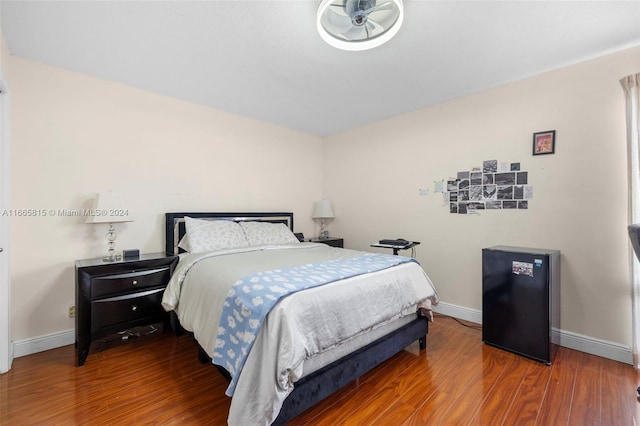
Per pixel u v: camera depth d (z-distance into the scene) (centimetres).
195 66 232
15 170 216
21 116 219
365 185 388
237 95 291
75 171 242
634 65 205
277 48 206
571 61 224
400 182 348
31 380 184
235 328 150
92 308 211
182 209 305
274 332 133
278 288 150
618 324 212
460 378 190
